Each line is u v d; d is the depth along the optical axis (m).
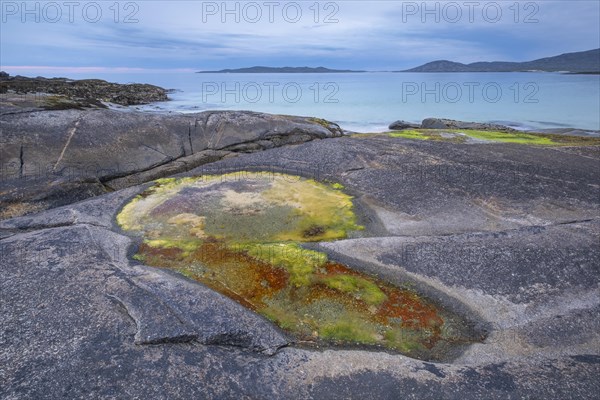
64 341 6.15
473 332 6.89
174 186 13.34
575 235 9.34
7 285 7.46
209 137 18.91
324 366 5.95
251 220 10.77
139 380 5.54
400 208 11.35
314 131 22.38
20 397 5.23
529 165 14.73
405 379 5.72
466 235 9.34
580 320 7.00
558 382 5.76
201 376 5.66
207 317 6.61
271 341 6.38
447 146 17.70
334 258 8.71
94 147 15.34
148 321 6.50
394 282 8.03
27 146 14.20
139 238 9.84
